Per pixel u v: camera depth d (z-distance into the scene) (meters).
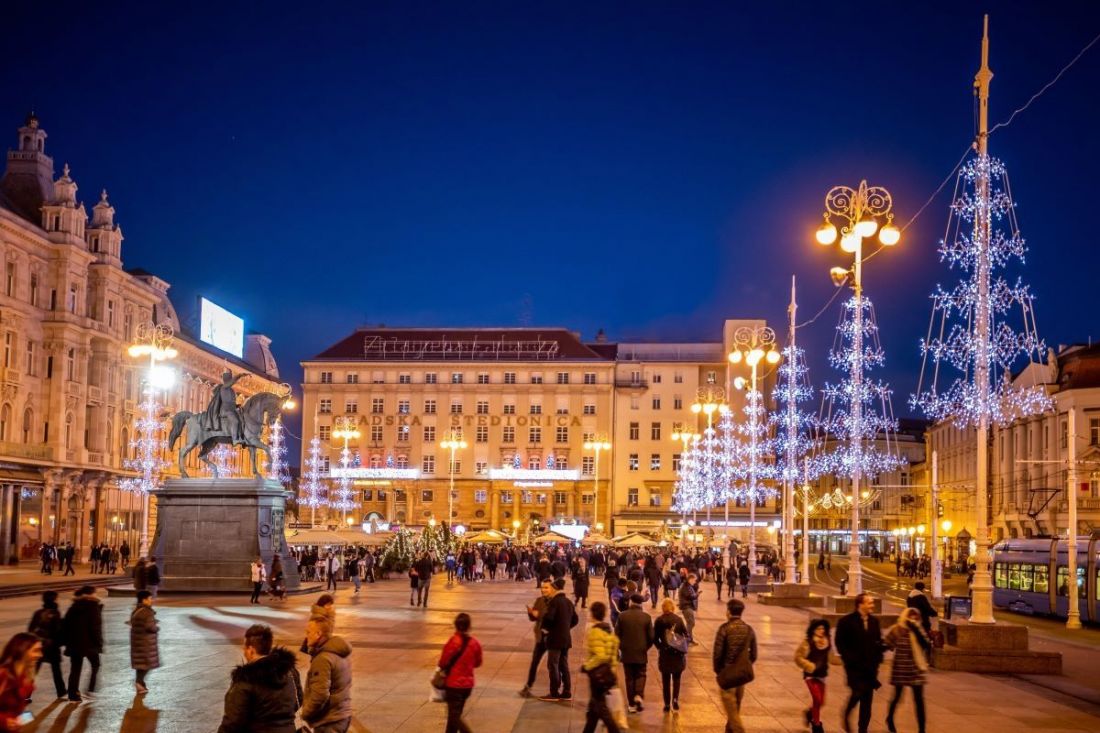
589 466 127.88
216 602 38.62
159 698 17.48
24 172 77.88
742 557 74.81
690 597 27.84
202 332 108.06
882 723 16.77
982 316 23.61
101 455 78.06
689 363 129.50
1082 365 79.94
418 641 26.73
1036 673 22.44
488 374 129.75
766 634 30.98
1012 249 29.11
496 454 128.75
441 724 15.66
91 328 76.25
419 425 129.62
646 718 16.95
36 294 72.19
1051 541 47.66
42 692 17.98
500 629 30.69
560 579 18.86
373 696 18.02
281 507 45.19
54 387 72.62
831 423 88.94
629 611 17.84
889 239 30.89
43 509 70.50
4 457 64.19
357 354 132.38
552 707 17.55
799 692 19.70
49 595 17.20
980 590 23.00
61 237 73.62
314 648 10.85
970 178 25.03
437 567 68.38
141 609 17.95
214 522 43.03
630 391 129.50
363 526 74.81
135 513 85.38
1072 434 43.88
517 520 125.44
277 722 9.00
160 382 74.38
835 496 93.00
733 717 14.27
